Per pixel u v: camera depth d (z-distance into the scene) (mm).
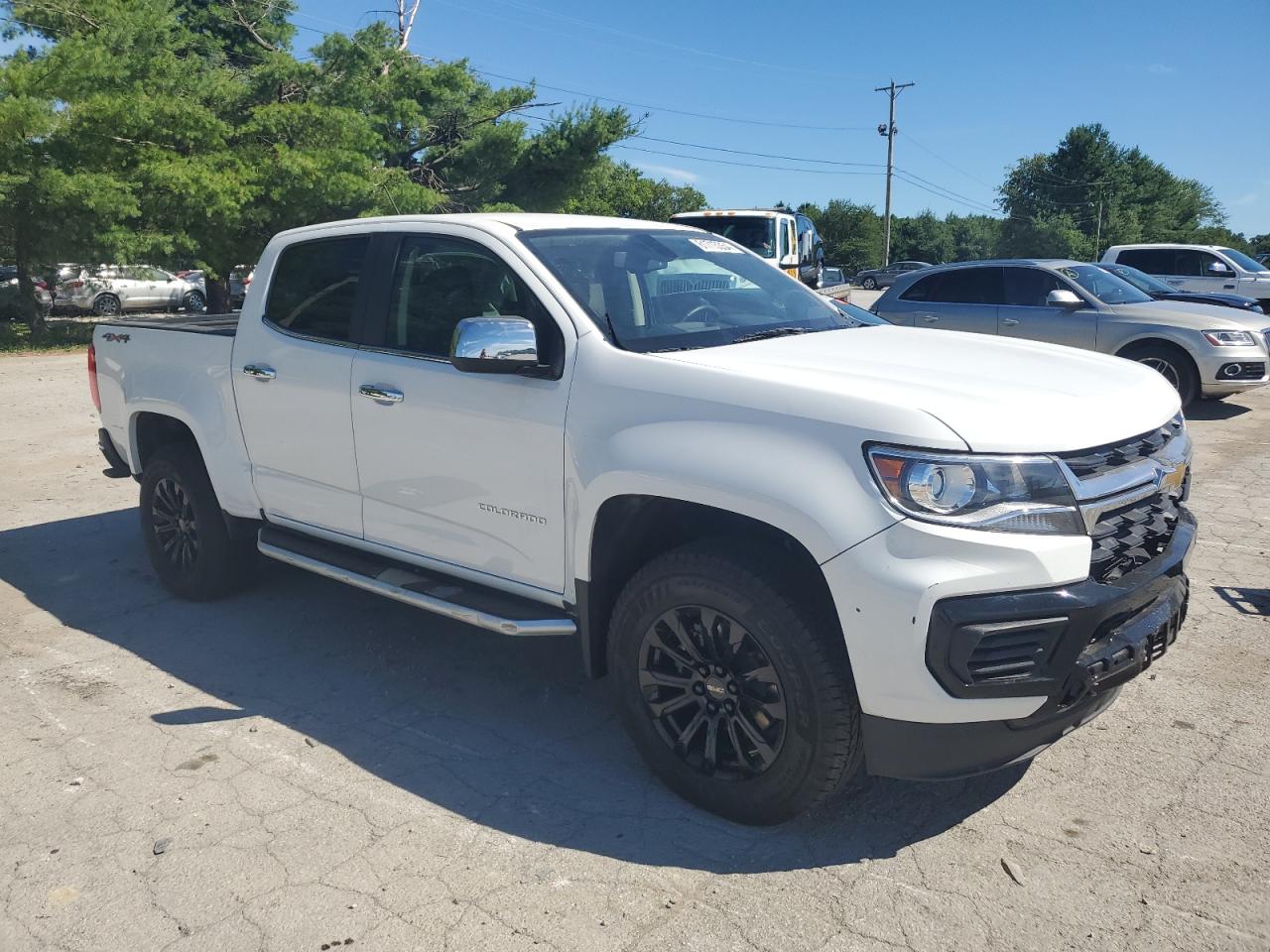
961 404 2844
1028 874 2912
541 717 4016
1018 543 2656
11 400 12422
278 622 5066
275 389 4469
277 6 32156
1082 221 85562
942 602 2656
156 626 5039
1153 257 17766
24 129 18297
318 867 3014
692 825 3213
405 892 2887
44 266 20125
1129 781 3393
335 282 4336
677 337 3574
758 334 3789
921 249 93625
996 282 11148
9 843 3168
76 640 4867
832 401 2875
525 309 3631
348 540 4340
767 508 2875
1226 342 9961
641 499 3246
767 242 14188
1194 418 10375
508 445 3566
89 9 20969
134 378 5340
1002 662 2684
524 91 30797
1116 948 2590
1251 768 3453
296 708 4109
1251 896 2781
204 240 21406
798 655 2891
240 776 3557
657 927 2711
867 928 2689
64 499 7574
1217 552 5789
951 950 2598
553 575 3549
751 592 2951
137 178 19750
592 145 30656
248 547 5203
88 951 2666
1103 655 2779
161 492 5305
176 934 2725
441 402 3762
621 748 3750
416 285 4027
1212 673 4199
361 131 23609
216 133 21312
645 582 3238
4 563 6066
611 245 4008
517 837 3158
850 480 2775
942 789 3391
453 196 31359
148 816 3303
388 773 3574
